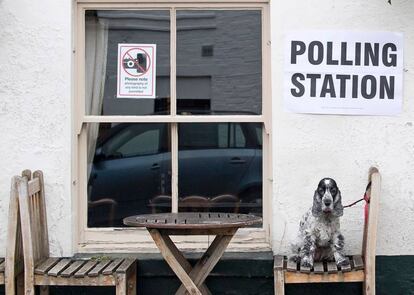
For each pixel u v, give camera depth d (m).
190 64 5.94
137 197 5.96
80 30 5.88
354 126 5.74
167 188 5.95
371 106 5.74
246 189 5.92
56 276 5.31
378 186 5.29
